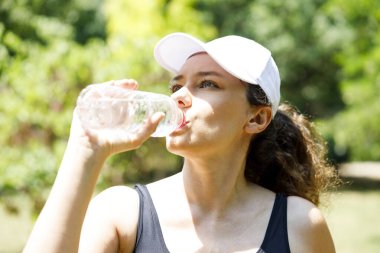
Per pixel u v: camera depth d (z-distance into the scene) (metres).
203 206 2.34
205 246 2.28
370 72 14.38
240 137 2.37
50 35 9.75
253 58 2.34
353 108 17.95
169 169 13.91
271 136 2.67
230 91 2.27
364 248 11.67
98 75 8.50
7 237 10.31
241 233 2.32
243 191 2.40
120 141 1.98
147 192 2.36
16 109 7.54
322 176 2.87
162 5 17.17
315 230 2.37
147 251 2.27
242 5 24.80
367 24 14.83
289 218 2.37
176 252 2.26
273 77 2.39
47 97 7.86
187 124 2.23
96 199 2.35
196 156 2.26
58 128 7.80
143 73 8.94
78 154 1.96
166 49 2.43
